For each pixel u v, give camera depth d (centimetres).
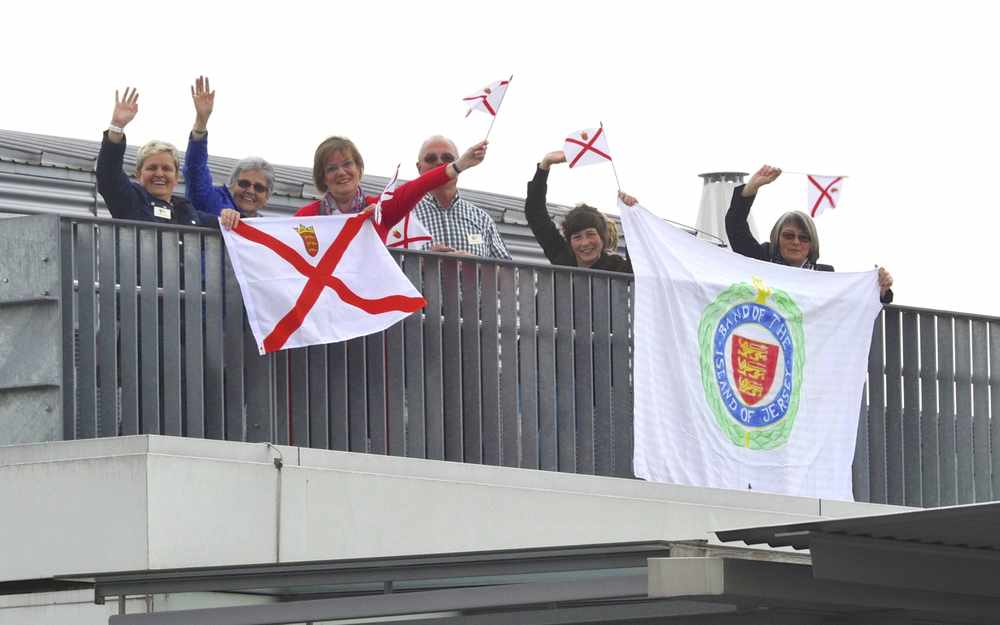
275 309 2409
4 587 2477
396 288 2475
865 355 2964
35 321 2312
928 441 3097
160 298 2397
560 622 2147
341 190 2588
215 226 2553
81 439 2286
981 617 2141
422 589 2502
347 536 2284
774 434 2848
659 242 2772
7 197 3369
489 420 2586
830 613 2136
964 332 3158
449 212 2930
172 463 2170
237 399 2405
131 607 2681
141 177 2525
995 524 1817
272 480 2242
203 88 2616
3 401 2327
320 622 2416
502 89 2580
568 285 2694
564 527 2444
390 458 2333
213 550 2189
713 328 2800
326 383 2466
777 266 2880
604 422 2712
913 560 1969
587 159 2819
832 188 3039
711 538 2572
